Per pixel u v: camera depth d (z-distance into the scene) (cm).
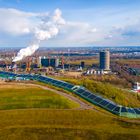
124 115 10931
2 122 9488
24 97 12962
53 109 11275
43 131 8606
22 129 8756
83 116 10431
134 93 18950
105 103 12262
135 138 8250
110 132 8700
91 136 8306
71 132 8569
